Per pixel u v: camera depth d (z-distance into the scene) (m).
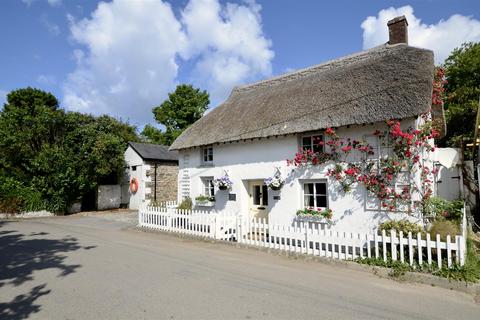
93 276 6.50
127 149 23.58
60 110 20.34
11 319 4.47
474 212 13.82
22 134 18.08
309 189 10.46
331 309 4.89
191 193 14.31
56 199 18.95
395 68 10.32
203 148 14.15
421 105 8.03
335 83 11.69
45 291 5.61
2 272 6.81
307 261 7.86
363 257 7.31
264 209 11.83
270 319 4.50
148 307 4.89
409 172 8.27
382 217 8.63
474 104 20.84
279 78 15.92
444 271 6.11
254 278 6.43
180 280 6.24
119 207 23.34
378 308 4.95
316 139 10.31
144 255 8.45
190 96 37.94
